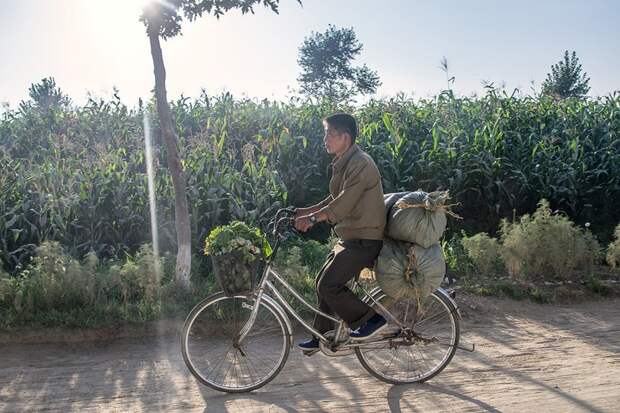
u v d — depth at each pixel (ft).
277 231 15.19
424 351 16.20
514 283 24.23
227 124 38.83
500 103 39.63
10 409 13.88
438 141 33.42
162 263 21.67
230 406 14.14
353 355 17.60
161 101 21.22
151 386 15.30
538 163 33.24
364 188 14.28
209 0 19.86
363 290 15.79
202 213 27.50
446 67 41.83
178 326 19.11
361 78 185.47
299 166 32.94
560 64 100.32
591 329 20.40
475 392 14.96
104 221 26.66
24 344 18.06
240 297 15.33
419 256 14.49
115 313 19.21
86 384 15.39
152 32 20.29
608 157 34.32
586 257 25.59
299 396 14.74
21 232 25.53
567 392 14.93
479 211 33.32
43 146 38.68
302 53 190.80
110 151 32.12
